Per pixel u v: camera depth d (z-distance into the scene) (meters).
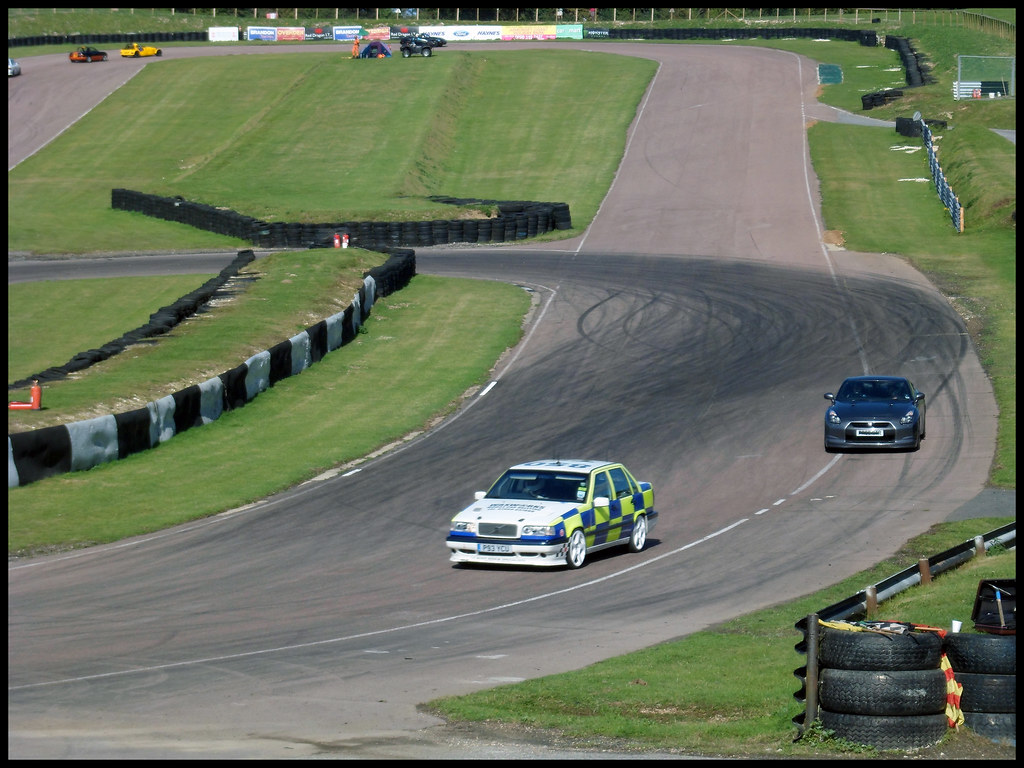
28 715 23.09
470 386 68.75
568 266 101.06
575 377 69.12
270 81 192.88
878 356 70.25
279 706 23.75
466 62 193.25
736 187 127.81
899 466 50.97
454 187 138.50
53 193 141.00
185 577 37.25
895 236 105.88
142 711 23.38
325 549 40.91
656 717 22.95
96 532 43.03
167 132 169.38
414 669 26.81
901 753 20.36
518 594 34.69
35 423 52.56
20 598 34.62
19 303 90.69
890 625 22.41
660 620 31.45
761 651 27.52
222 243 116.12
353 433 59.19
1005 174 115.69
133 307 89.25
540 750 20.67
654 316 82.50
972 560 34.28
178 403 57.53
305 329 73.56
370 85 179.25
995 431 55.16
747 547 40.09
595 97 173.75
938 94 162.88
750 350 72.94
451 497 48.22
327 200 128.12
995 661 20.94
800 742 20.92
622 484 40.88
